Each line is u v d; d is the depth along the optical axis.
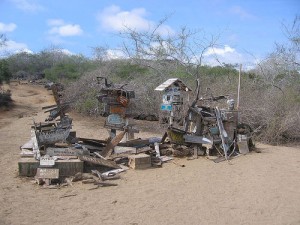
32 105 28.27
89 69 29.95
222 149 10.41
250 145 11.15
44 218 5.98
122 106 9.76
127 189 7.49
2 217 5.99
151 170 8.88
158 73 17.95
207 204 6.68
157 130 14.91
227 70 19.98
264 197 7.05
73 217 6.03
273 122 13.27
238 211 6.35
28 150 8.95
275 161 9.91
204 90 15.73
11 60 51.25
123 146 9.79
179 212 6.29
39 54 54.34
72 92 20.72
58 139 9.04
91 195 7.11
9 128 15.85
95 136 13.69
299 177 8.40
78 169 8.17
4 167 9.05
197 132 10.41
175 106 10.26
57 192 7.28
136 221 5.89
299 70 17.86
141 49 18.06
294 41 21.16
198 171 8.82
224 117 10.55
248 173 8.69
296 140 13.64
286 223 5.86
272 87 16.03
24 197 6.97
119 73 21.47
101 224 5.77
